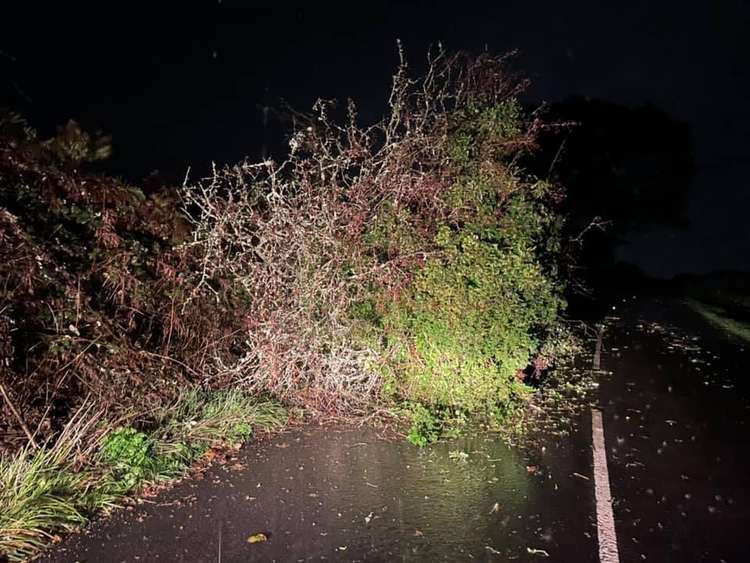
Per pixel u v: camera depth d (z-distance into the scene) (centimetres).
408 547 529
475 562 509
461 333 876
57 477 570
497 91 1166
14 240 687
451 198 980
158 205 911
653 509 611
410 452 740
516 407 925
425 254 875
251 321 886
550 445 780
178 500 599
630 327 1833
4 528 504
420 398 913
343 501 609
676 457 754
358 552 520
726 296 2866
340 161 909
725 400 1024
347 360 877
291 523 563
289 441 764
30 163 773
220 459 696
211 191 855
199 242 845
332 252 885
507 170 1039
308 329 858
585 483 669
